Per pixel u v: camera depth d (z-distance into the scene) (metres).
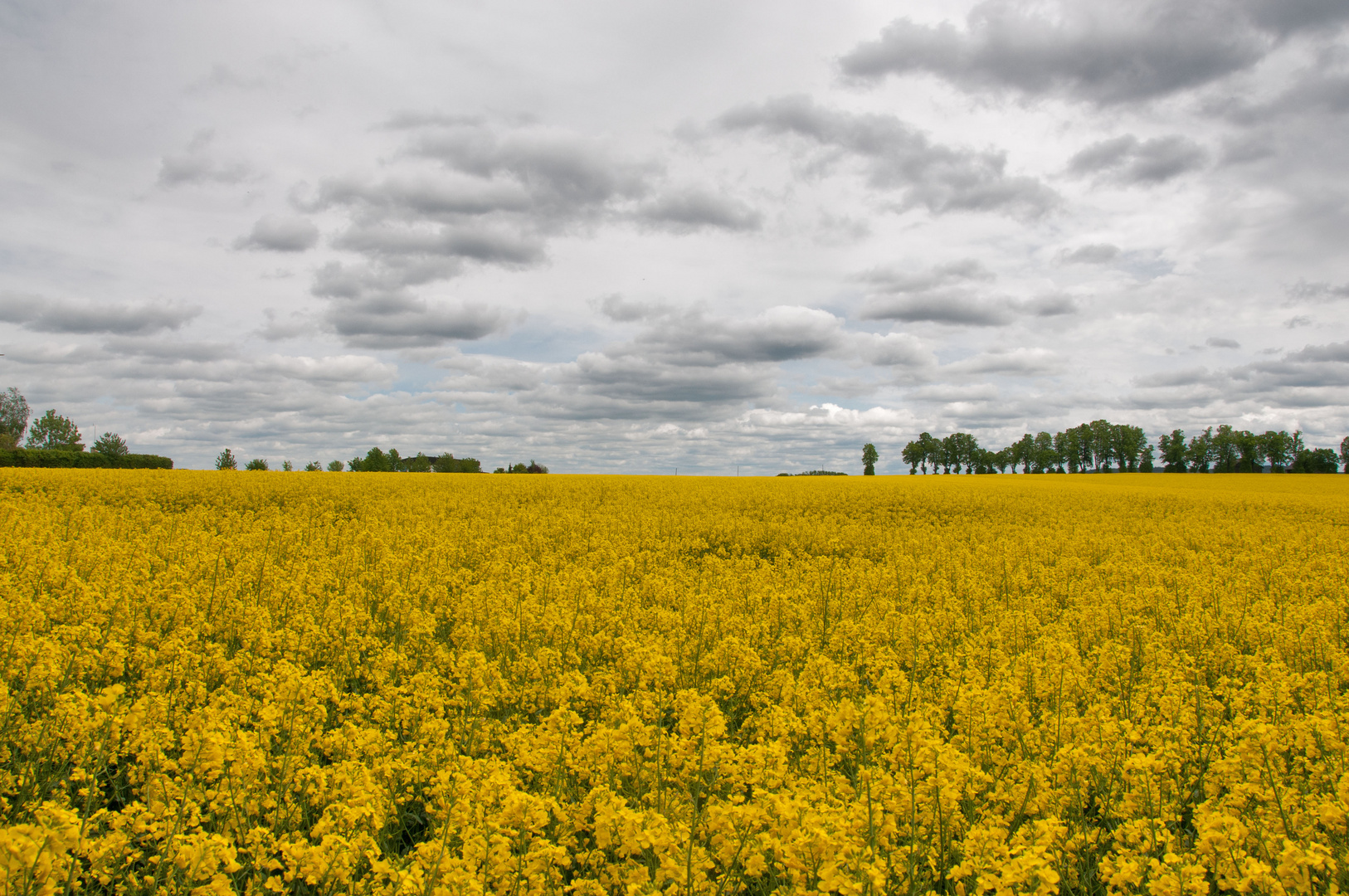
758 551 17.08
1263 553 15.76
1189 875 3.20
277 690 5.01
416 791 4.59
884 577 11.67
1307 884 3.12
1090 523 22.80
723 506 24.09
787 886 3.31
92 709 4.71
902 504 26.12
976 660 7.30
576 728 5.61
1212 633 8.74
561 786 4.32
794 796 3.69
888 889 3.40
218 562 10.09
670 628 8.02
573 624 8.07
